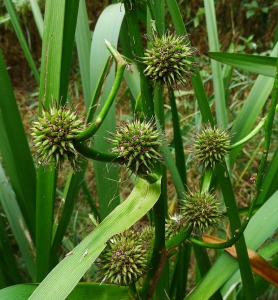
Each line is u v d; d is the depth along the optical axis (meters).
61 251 0.34
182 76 0.12
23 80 0.64
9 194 0.23
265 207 0.18
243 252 0.16
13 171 0.21
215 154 0.14
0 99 0.19
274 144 0.41
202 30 0.57
